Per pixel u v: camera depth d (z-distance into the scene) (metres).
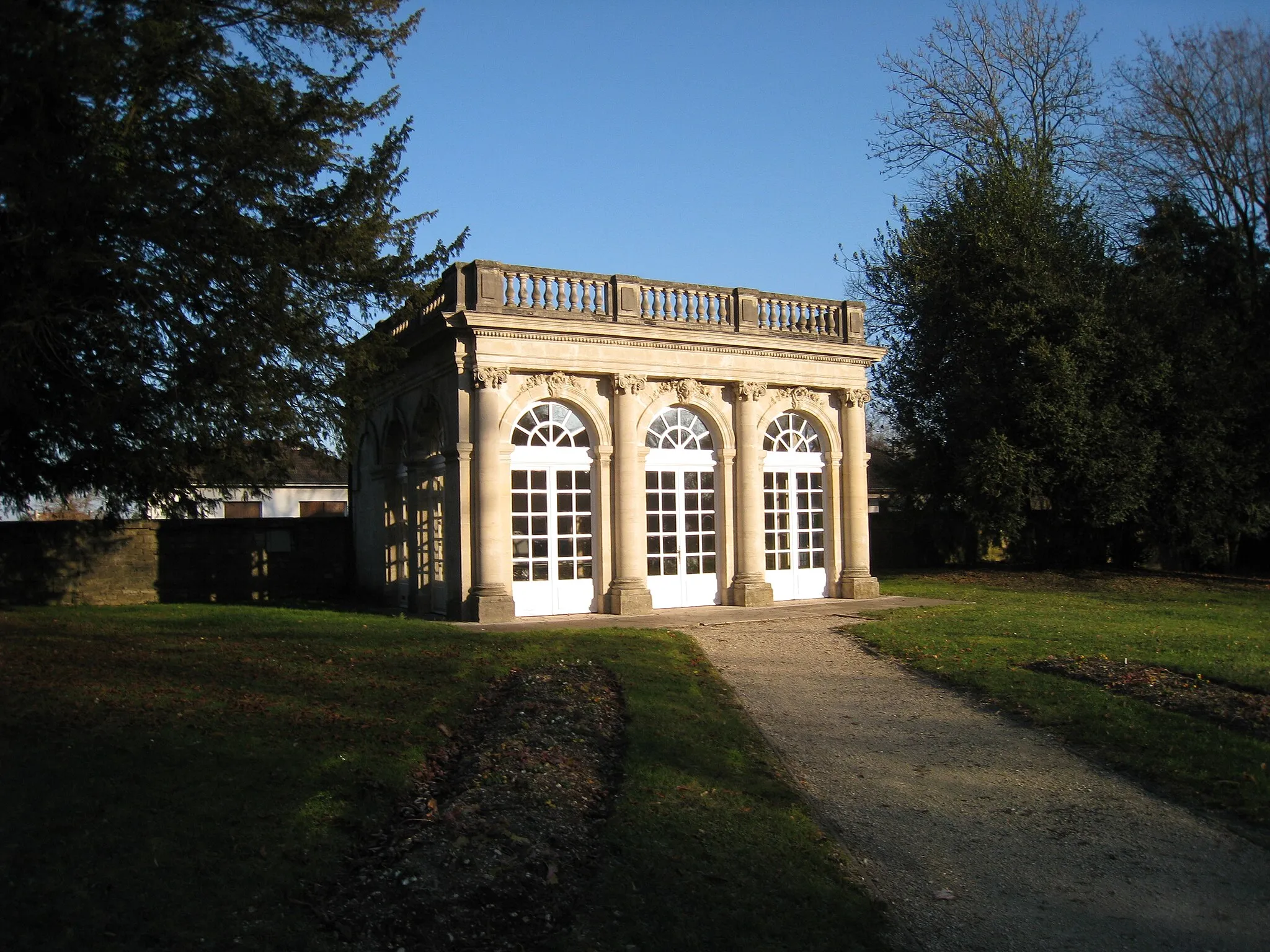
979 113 30.61
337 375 12.70
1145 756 8.59
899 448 30.47
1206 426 25.61
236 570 22.41
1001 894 6.10
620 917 5.42
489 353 16.83
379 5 11.99
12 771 6.41
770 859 6.33
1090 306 25.17
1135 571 28.34
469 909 5.27
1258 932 5.63
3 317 9.04
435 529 18.78
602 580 18.02
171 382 10.78
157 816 6.00
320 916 5.16
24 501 13.68
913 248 27.95
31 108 8.61
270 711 8.42
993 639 14.16
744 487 19.44
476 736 8.51
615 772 7.81
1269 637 14.62
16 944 4.56
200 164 10.26
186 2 9.50
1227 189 28.23
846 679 11.94
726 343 19.09
